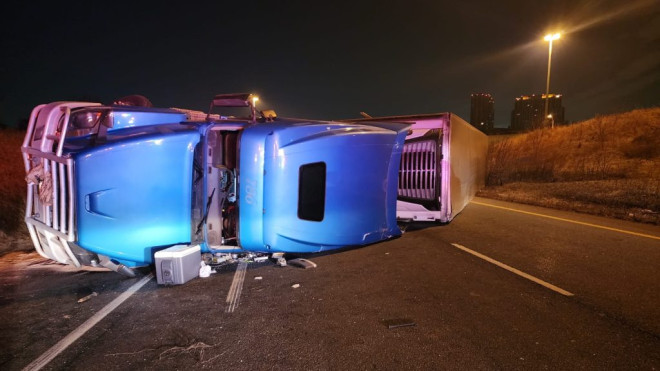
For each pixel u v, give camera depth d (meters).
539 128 25.33
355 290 4.46
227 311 3.87
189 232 4.86
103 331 3.42
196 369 2.83
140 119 5.13
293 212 5.12
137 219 4.58
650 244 6.56
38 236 4.78
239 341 3.25
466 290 4.46
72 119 4.88
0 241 6.22
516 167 21.05
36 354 3.03
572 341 3.24
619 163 16.86
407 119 8.11
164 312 3.84
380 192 6.28
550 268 5.27
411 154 8.20
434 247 6.48
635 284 4.61
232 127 5.18
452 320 3.66
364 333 3.39
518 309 3.91
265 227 4.97
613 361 2.93
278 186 4.98
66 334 3.37
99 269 5.19
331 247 5.74
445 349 3.11
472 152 12.13
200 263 4.96
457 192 8.91
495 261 5.63
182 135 4.79
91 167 4.34
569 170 17.95
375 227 6.23
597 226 8.24
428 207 8.11
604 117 22.59
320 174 5.43
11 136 14.61
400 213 8.28
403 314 3.79
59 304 4.02
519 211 10.58
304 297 4.25
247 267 5.37
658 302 4.05
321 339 3.28
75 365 2.88
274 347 3.15
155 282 4.73
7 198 8.05
